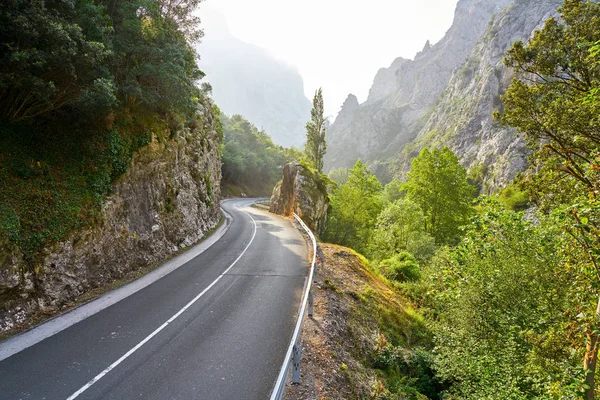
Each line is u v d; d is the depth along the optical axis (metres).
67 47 8.64
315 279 11.98
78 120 10.94
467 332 9.57
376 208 41.16
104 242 11.02
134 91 13.16
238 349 7.07
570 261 6.78
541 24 110.19
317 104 47.97
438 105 164.75
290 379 6.15
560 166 10.19
